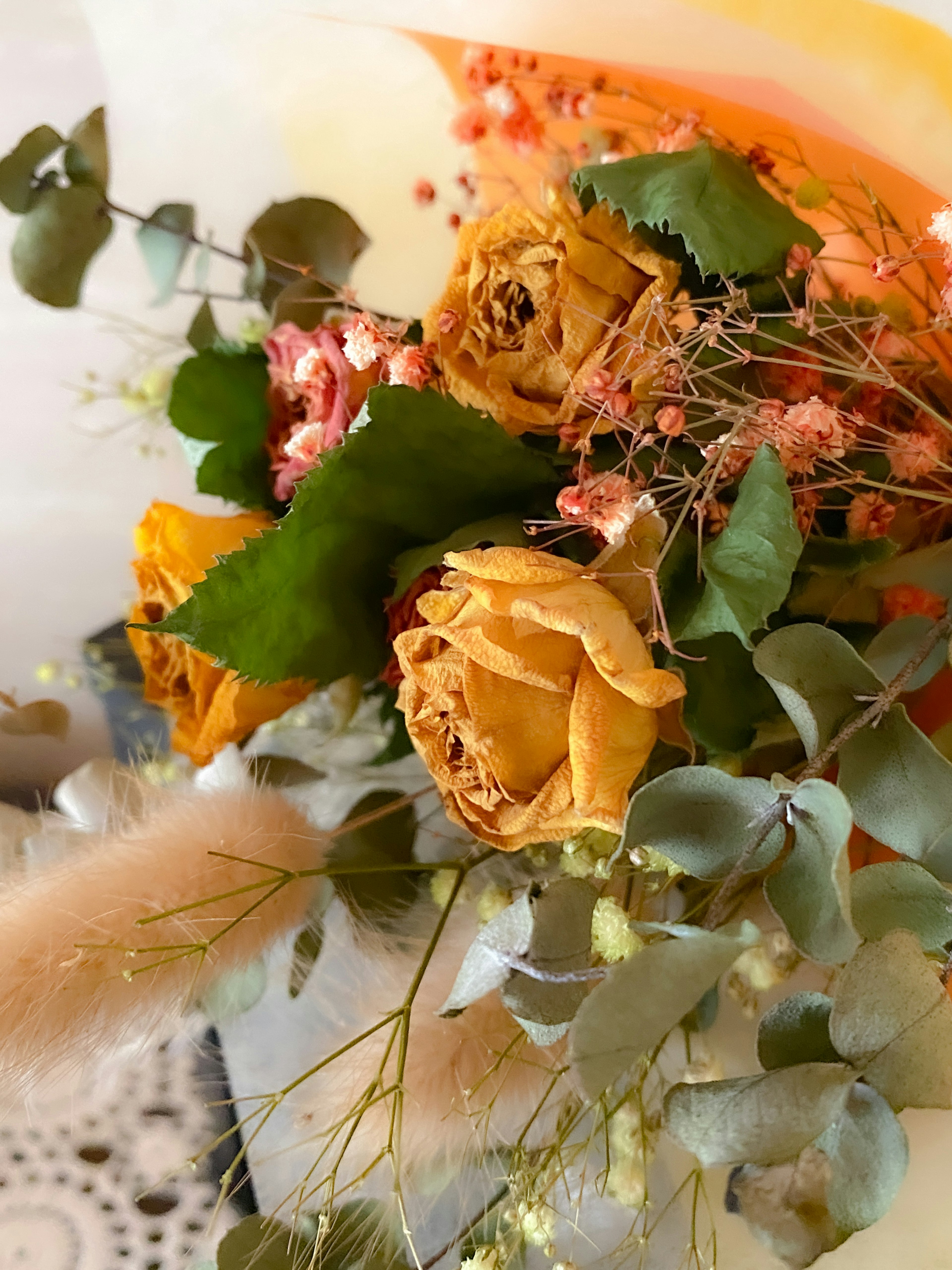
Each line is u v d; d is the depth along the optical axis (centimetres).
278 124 24
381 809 23
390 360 19
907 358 19
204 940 20
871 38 18
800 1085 14
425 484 18
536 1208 18
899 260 18
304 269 23
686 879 20
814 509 18
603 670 15
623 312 18
